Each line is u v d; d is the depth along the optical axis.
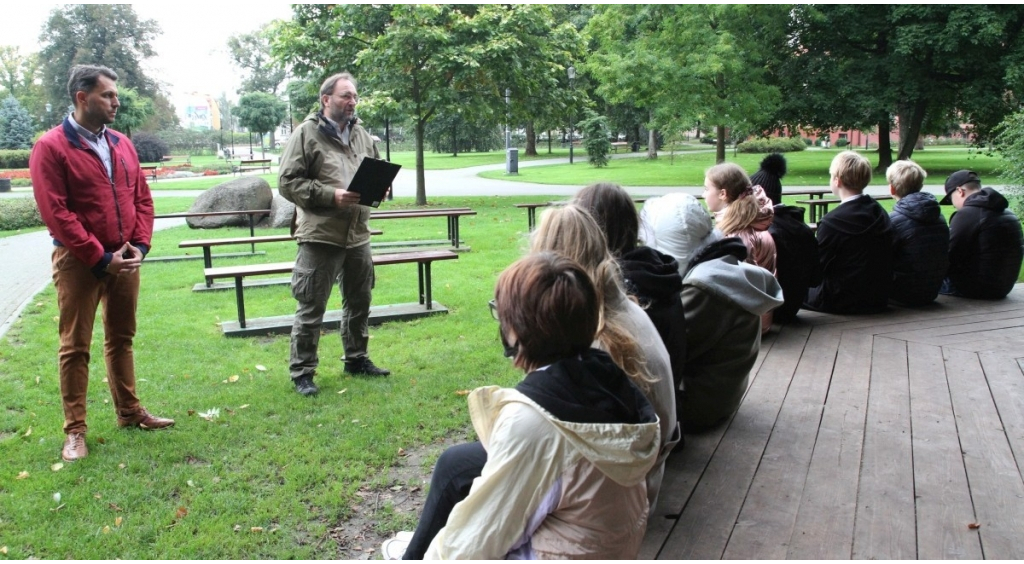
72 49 57.66
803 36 23.02
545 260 1.59
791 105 22.67
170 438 3.54
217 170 35.81
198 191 22.47
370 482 3.10
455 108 14.45
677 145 40.22
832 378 4.00
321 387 4.27
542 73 15.47
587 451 1.44
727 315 3.04
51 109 57.53
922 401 3.65
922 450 3.10
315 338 4.18
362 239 4.26
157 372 4.57
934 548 2.36
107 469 3.22
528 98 16.03
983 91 20.41
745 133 21.12
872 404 3.62
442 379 4.39
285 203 12.38
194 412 3.88
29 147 49.06
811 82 22.47
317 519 2.81
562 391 1.47
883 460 3.01
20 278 8.34
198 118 88.88
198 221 12.29
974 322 5.09
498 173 26.80
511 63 14.52
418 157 15.54
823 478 2.86
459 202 15.98
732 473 2.91
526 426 1.47
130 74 59.00
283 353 5.01
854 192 5.26
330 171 4.00
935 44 19.70
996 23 18.69
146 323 5.82
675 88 19.59
